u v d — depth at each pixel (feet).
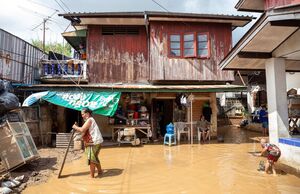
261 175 25.18
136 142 42.55
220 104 83.46
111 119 47.93
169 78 49.37
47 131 44.91
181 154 35.73
